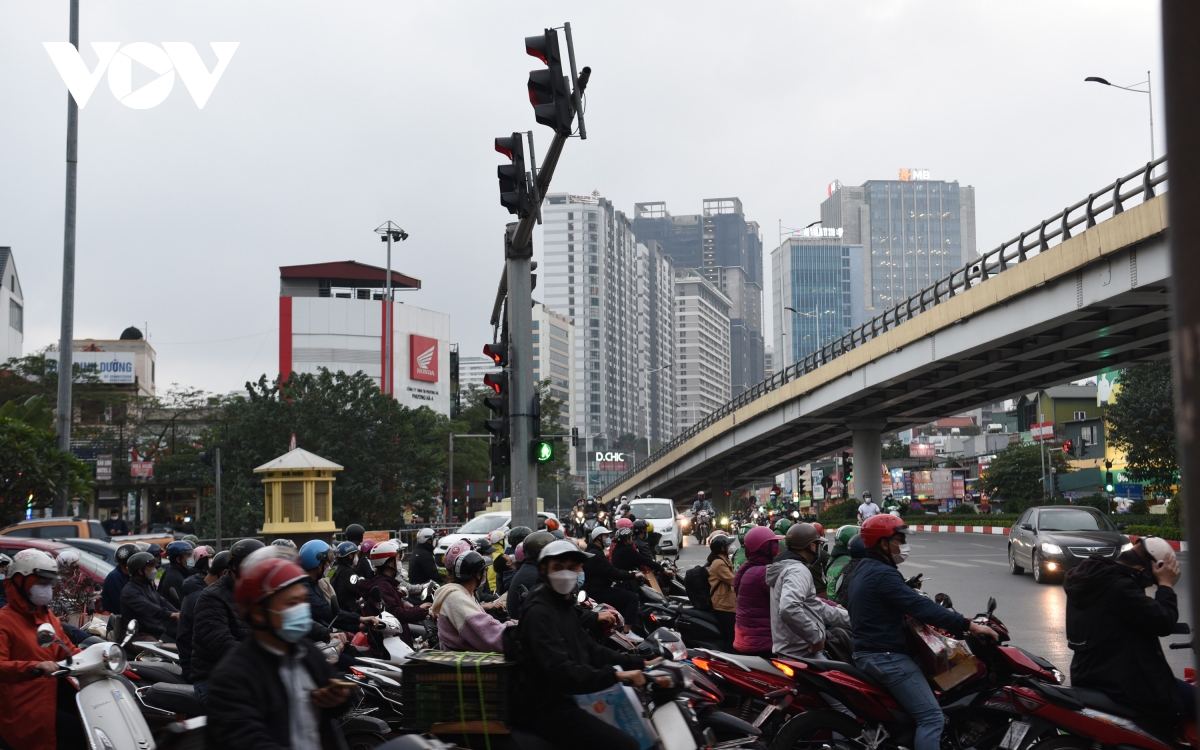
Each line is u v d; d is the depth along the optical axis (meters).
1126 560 5.67
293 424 42.97
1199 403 1.58
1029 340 32.69
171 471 60.16
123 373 80.38
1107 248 24.86
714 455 68.38
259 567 3.58
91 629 10.77
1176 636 12.70
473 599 6.23
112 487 60.44
